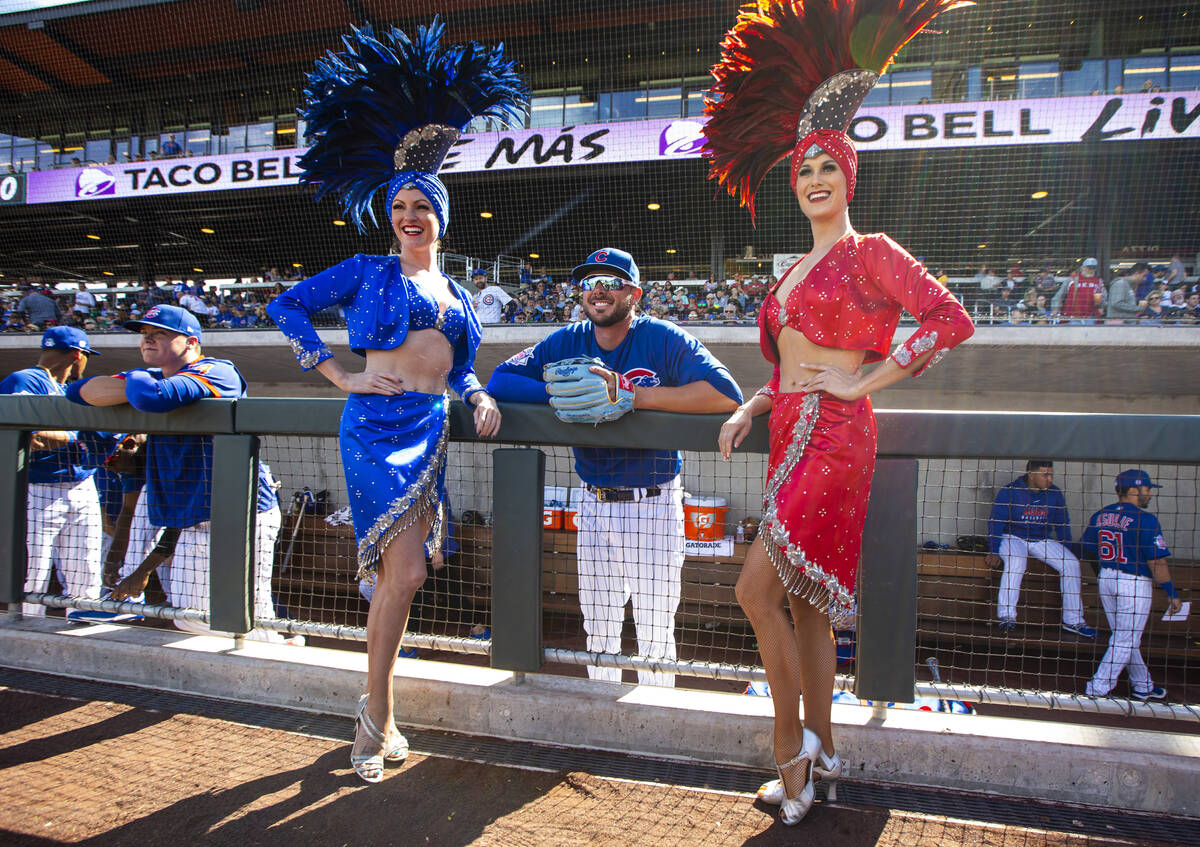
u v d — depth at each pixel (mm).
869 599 1998
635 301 2637
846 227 1831
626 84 11602
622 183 10922
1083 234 10117
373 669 1964
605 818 1738
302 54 13805
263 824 1688
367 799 1813
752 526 2861
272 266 15812
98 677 2682
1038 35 8938
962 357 7871
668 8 11023
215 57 13953
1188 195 9594
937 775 1930
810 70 1812
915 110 8766
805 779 1739
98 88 14883
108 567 3965
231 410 2498
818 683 1812
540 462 2219
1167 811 1812
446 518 3119
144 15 12625
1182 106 8094
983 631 4402
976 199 10227
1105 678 3996
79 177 11523
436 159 2215
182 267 16969
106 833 1643
